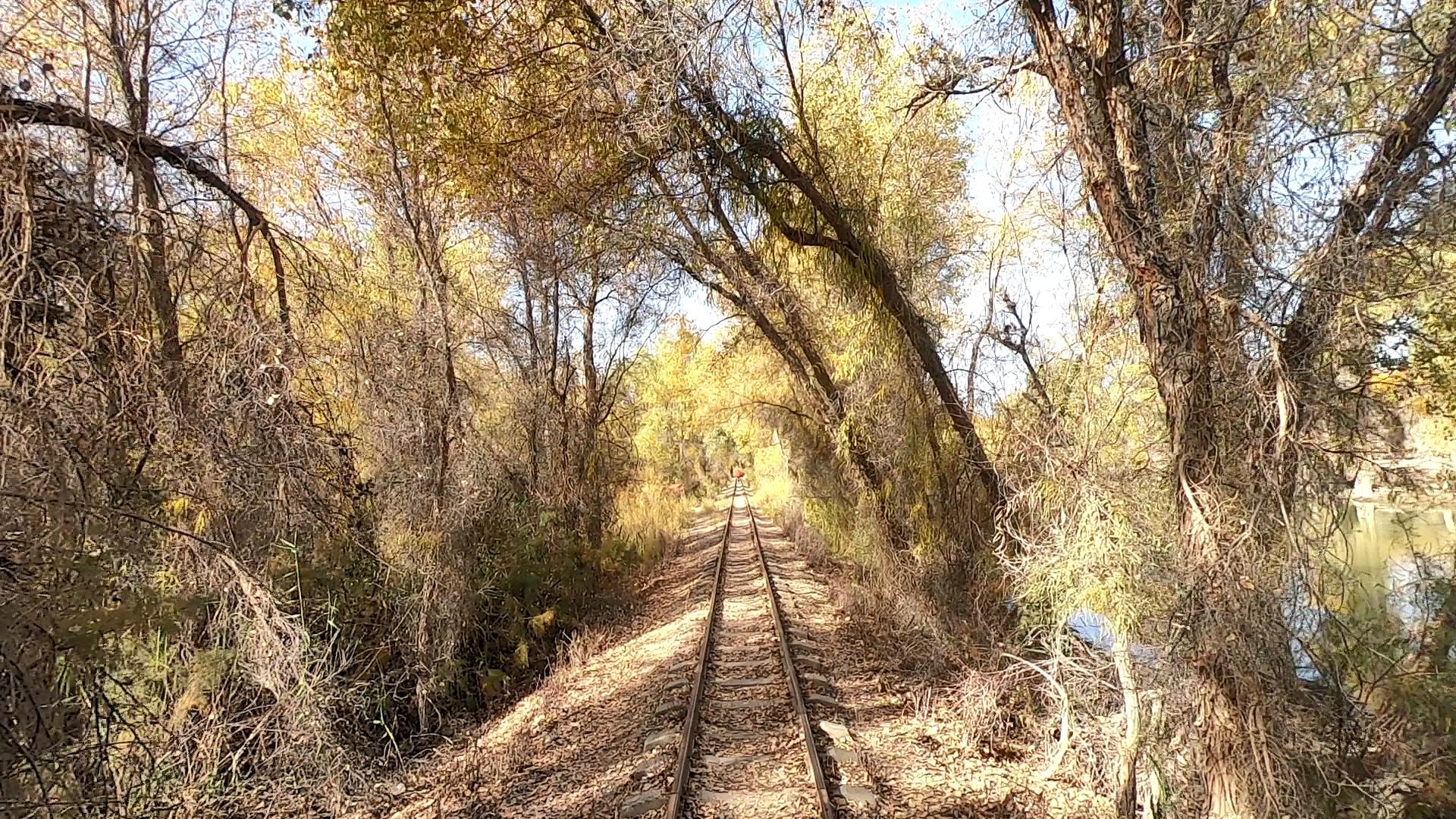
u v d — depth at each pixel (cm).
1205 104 557
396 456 1066
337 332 983
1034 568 697
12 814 404
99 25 686
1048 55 576
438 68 921
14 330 431
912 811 652
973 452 1012
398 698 937
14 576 410
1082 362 744
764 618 1355
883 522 1188
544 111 1032
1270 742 463
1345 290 488
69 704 443
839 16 1048
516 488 1443
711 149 1034
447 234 1404
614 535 1964
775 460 3838
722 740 798
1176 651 524
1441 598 578
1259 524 486
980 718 827
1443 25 506
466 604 1098
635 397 2281
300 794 664
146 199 558
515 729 946
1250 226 520
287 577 755
